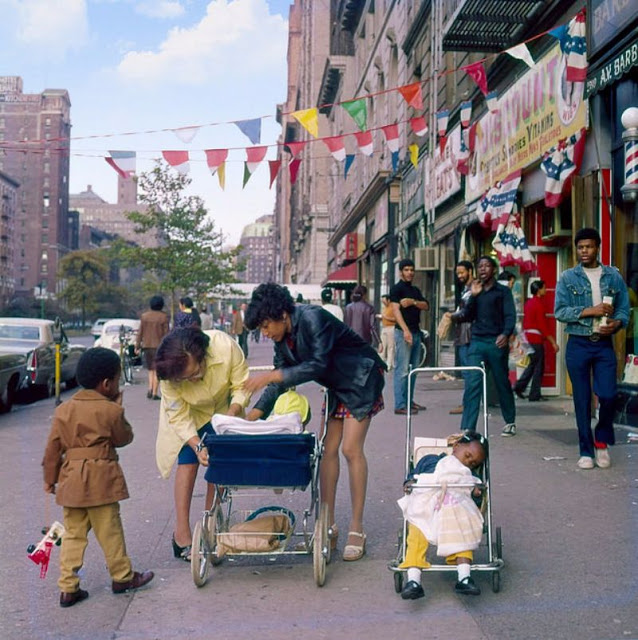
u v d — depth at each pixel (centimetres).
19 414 1284
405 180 2306
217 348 467
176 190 3497
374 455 775
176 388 461
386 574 443
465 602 395
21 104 14625
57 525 418
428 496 400
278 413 476
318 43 5806
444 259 1814
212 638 360
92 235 17238
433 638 352
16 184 12525
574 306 652
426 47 1964
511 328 816
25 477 734
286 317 447
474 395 802
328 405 488
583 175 962
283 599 408
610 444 673
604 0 878
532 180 1191
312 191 5753
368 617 379
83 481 404
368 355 473
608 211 908
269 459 425
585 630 355
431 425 951
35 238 14412
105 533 417
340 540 512
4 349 1562
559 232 1155
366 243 3103
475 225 1541
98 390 419
